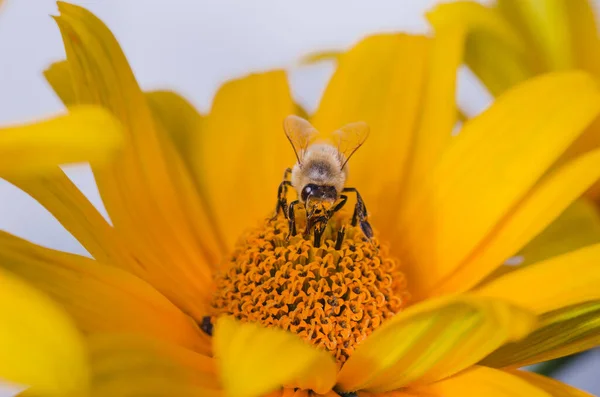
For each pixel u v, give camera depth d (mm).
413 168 127
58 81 119
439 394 107
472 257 121
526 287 110
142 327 109
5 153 90
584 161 116
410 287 123
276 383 93
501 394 104
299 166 122
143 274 116
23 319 87
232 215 127
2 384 85
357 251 117
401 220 126
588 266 109
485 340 101
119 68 116
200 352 115
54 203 108
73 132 90
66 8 113
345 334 114
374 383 108
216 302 118
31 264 103
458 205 122
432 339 102
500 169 120
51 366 85
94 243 111
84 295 106
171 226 122
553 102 120
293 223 117
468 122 124
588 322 109
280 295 115
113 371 96
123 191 116
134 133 118
